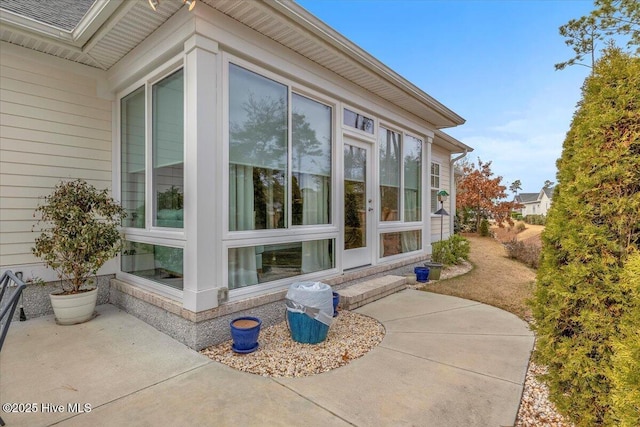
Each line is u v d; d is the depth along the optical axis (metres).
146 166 3.90
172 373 2.61
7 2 4.01
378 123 5.77
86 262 3.76
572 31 6.75
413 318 4.07
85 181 4.15
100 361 2.80
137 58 3.82
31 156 3.87
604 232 1.78
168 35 3.33
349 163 5.29
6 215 3.71
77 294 3.68
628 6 5.88
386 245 6.15
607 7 6.04
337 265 4.83
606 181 1.78
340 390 2.38
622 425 1.42
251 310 3.51
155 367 2.71
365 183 5.62
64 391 2.33
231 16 3.31
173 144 3.56
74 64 4.17
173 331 3.32
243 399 2.25
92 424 1.98
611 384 1.71
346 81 4.93
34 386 2.40
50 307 4.00
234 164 3.49
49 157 4.00
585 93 2.05
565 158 2.14
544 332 2.10
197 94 3.10
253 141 3.69
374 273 5.53
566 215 1.97
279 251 4.00
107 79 4.43
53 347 3.07
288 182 4.11
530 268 8.06
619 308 1.72
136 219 4.25
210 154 3.21
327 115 4.80
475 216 17.55
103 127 4.43
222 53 3.32
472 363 2.84
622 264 1.73
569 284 1.89
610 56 1.94
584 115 2.02
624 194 1.74
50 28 3.55
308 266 4.42
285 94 4.07
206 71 3.16
